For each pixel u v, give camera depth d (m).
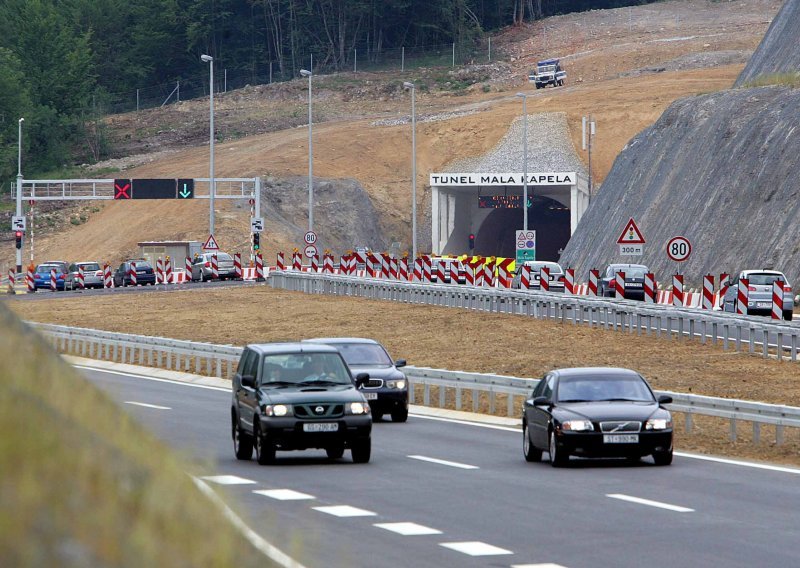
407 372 110.75
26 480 13.34
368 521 48.47
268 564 17.39
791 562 39.47
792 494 57.12
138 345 151.25
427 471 66.75
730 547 42.44
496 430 91.88
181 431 86.44
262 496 56.00
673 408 86.19
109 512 14.09
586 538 44.41
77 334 162.62
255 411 69.94
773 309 136.00
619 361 129.12
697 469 67.75
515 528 46.78
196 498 17.66
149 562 13.92
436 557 40.22
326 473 65.75
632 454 67.94
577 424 67.44
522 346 146.12
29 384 15.52
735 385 108.38
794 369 117.81
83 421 16.45
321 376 72.81
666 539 44.19
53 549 12.77
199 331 178.25
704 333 140.12
